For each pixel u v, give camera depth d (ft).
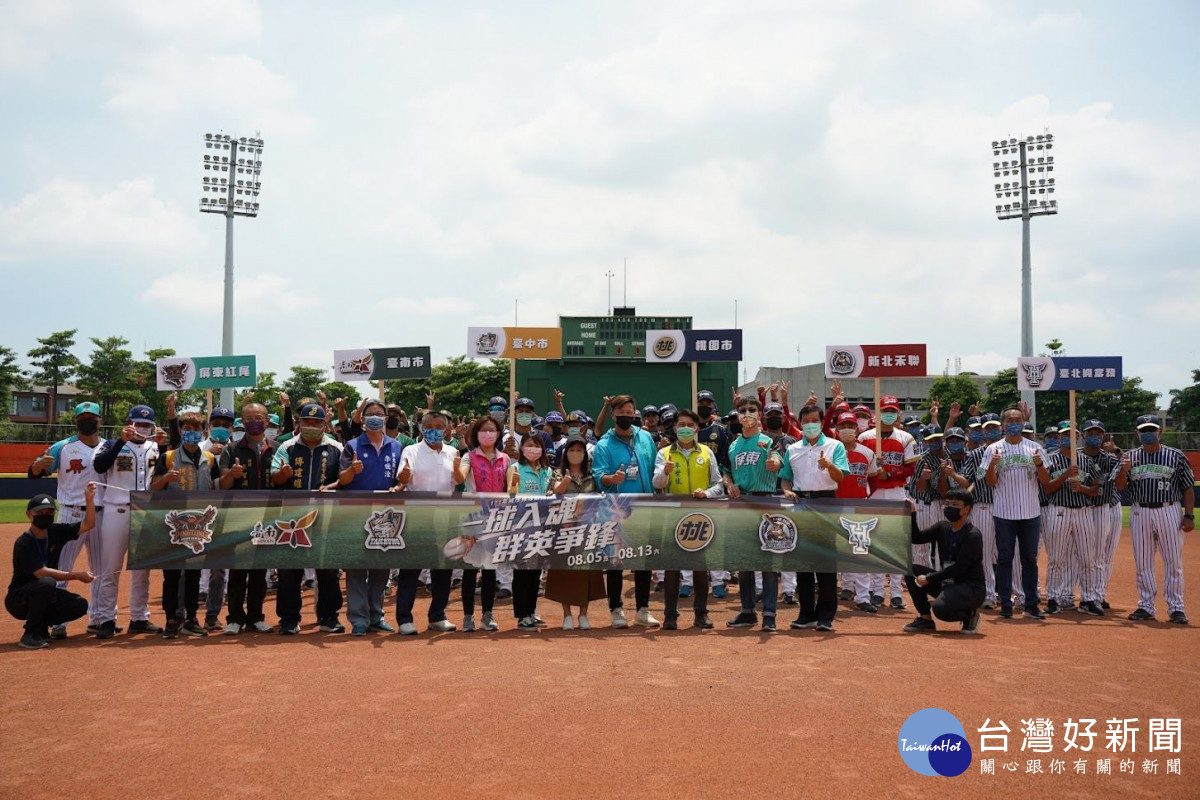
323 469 29.60
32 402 219.82
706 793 14.51
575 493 30.27
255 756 16.20
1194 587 41.73
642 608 30.25
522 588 29.43
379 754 16.29
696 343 47.98
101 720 18.40
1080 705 19.69
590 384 76.43
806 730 17.74
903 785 15.01
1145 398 154.30
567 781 14.98
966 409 171.83
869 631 29.12
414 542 28.55
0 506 101.14
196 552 28.02
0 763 15.94
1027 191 117.80
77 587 40.42
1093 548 33.99
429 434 29.60
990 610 34.12
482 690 20.59
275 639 27.37
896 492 35.76
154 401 173.88
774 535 29.40
